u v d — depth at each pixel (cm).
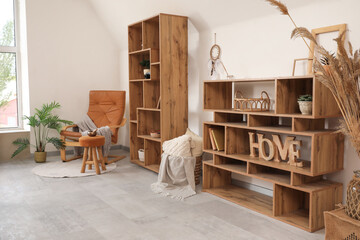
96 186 343
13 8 497
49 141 446
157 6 402
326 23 255
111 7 481
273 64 299
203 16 358
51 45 495
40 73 488
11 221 253
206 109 315
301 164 252
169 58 369
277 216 259
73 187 339
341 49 198
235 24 333
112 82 555
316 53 260
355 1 236
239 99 290
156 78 388
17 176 381
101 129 428
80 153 479
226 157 325
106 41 544
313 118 235
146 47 401
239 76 333
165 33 364
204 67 375
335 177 260
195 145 345
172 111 376
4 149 464
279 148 268
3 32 493
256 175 276
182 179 334
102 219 257
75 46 515
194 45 388
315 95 226
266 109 293
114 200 300
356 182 204
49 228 240
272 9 291
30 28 476
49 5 489
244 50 325
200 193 322
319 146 233
